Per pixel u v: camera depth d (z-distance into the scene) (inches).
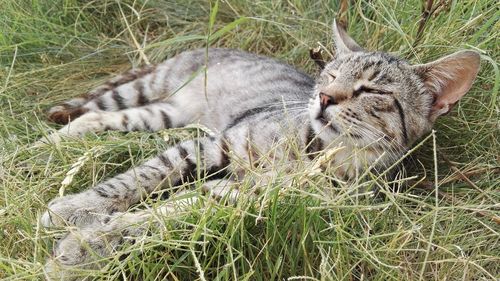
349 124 40.8
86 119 46.0
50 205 40.1
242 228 36.8
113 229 38.2
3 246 38.8
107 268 36.4
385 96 41.2
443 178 43.5
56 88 49.0
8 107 46.9
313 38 51.2
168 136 44.6
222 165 42.7
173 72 49.3
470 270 39.1
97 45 52.2
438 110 42.2
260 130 42.7
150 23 53.7
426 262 37.9
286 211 37.9
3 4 51.1
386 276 38.0
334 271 37.8
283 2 53.4
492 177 43.4
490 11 46.7
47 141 43.8
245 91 47.7
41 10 51.7
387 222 39.8
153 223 37.8
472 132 44.9
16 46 47.9
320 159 38.1
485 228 40.9
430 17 46.4
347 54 42.9
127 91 49.2
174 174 42.1
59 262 37.3
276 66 48.5
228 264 36.2
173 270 37.2
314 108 41.3
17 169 42.1
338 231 37.6
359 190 41.2
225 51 49.9
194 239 36.5
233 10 52.6
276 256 37.7
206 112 48.6
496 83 41.8
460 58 41.1
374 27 48.9
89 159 41.9
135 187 41.3
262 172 39.5
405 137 41.9
